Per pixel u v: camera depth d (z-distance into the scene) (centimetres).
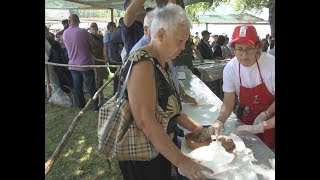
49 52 636
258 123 208
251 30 200
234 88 221
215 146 156
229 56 955
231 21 2384
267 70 207
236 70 214
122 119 148
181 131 196
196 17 2122
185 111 249
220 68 616
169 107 154
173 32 142
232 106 221
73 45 586
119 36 659
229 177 139
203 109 254
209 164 145
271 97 212
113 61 692
